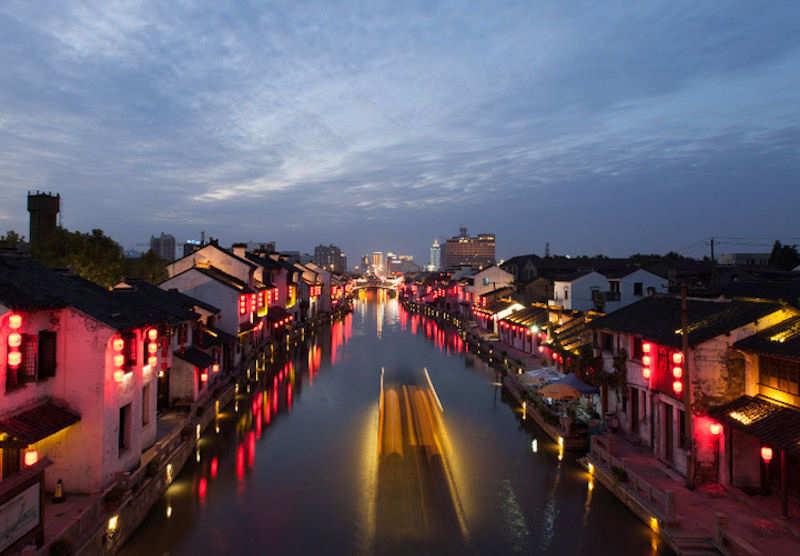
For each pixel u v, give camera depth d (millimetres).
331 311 103188
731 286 33875
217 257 48906
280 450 26141
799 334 17438
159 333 23688
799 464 17656
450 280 111688
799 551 14414
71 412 17156
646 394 24406
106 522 15391
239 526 18125
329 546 16875
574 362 33094
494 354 52062
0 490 11742
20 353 15977
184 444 23875
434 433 28500
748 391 19406
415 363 52625
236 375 38750
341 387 41031
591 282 47844
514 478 22547
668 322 23938
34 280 17859
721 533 14938
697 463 19500
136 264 50406
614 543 16891
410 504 19984
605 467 21906
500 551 16594
